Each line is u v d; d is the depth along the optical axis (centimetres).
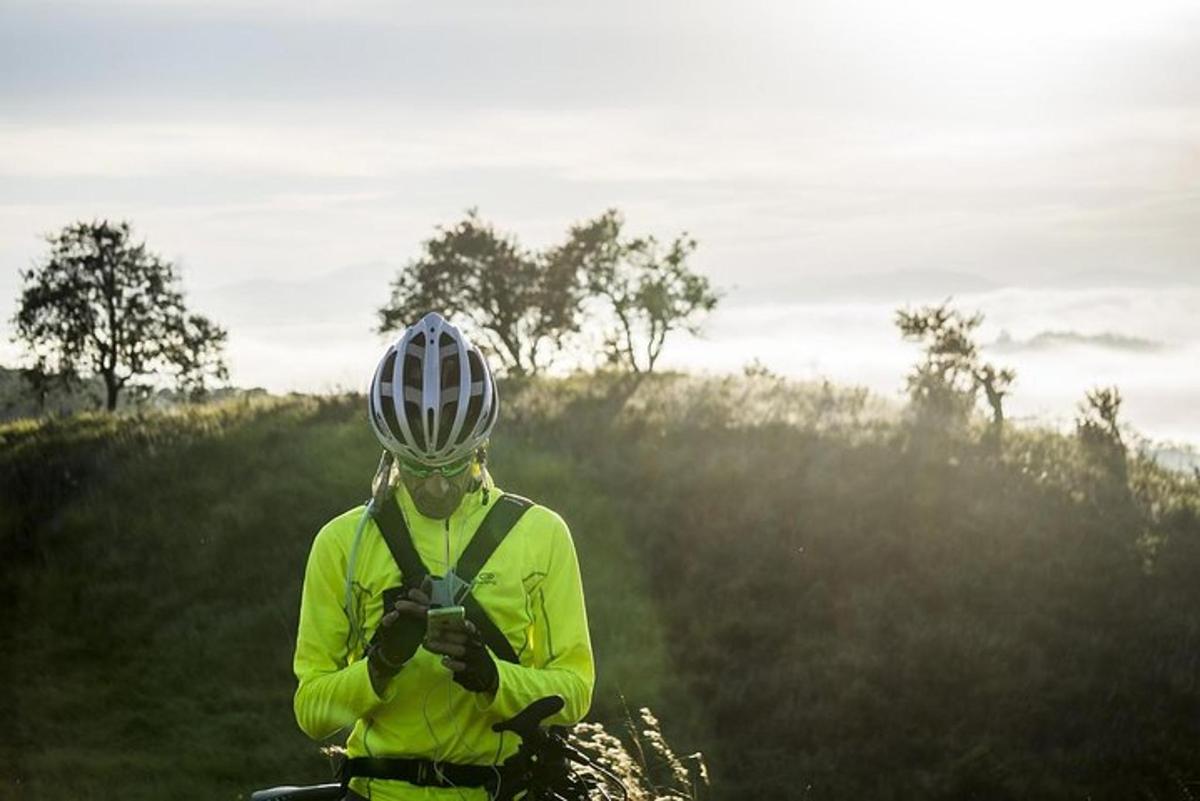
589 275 6538
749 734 2331
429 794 352
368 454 3344
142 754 2462
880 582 2712
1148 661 2523
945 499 2956
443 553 356
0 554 3219
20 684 2745
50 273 6950
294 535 3122
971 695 2395
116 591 3036
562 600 368
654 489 2995
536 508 368
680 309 6481
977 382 3631
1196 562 2855
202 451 3497
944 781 2189
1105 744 2291
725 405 3578
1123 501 3123
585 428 3362
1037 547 2830
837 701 2391
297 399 4003
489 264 6800
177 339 6975
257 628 2847
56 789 2295
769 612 2653
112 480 3428
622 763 468
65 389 6956
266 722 2553
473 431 345
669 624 2628
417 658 349
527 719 334
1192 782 2211
